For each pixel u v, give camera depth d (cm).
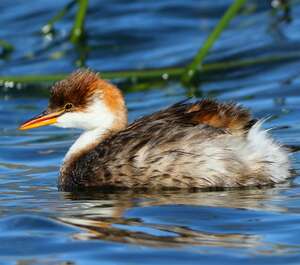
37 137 1923
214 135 1432
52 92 1587
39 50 2492
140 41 2500
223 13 2600
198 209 1312
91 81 1570
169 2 2669
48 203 1400
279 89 2108
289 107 1970
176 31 2534
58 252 1162
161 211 1311
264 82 2169
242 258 1120
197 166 1429
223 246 1162
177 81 2259
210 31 2511
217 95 2114
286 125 1841
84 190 1486
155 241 1184
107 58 2419
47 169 1658
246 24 2520
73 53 2464
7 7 2728
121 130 1530
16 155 1769
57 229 1249
